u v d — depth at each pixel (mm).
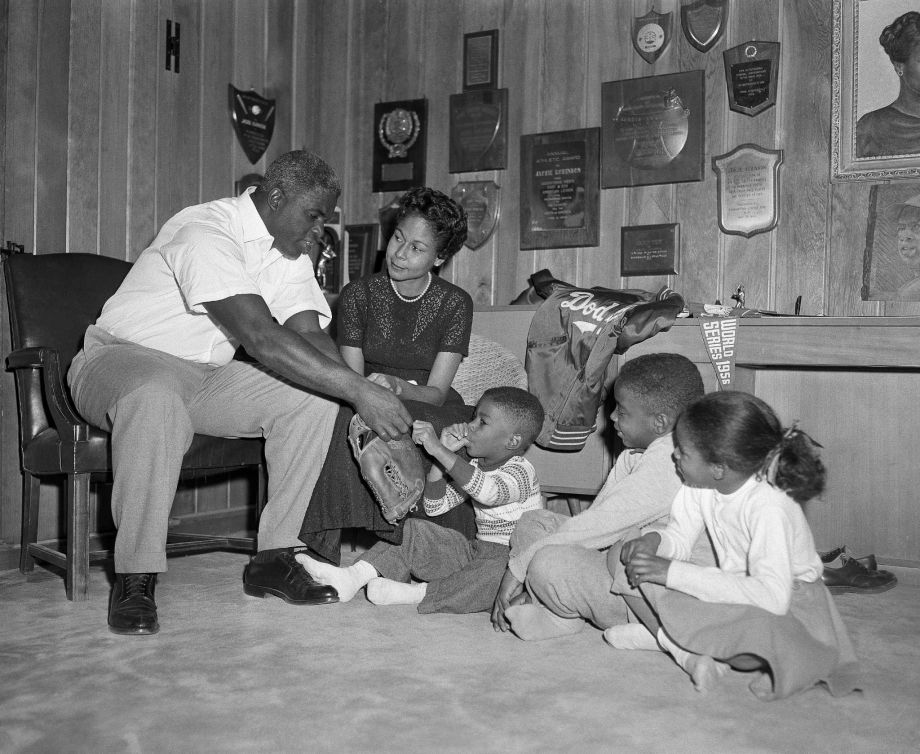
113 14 3141
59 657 1838
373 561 2383
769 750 1384
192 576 2635
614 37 3539
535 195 3643
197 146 3463
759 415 1746
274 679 1700
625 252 3467
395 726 1468
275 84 3848
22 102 2840
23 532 2707
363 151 4031
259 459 2607
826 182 3164
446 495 2338
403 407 2193
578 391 2793
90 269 2797
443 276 3822
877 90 3084
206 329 2498
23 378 2604
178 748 1377
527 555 2049
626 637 1915
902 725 1492
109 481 2578
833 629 1692
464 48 3807
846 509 2953
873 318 2521
